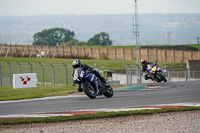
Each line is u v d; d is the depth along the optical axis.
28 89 74.38
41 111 41.94
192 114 37.34
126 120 35.66
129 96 50.50
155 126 32.84
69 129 32.84
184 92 52.50
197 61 127.81
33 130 33.00
